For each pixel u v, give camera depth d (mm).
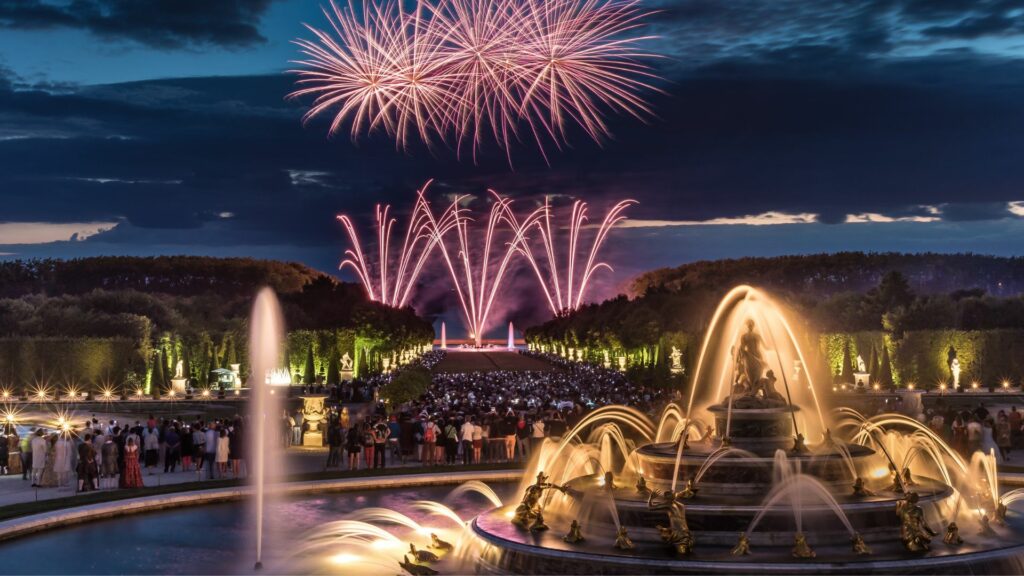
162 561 31250
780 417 33344
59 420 90062
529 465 50531
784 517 27578
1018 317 147000
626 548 27141
